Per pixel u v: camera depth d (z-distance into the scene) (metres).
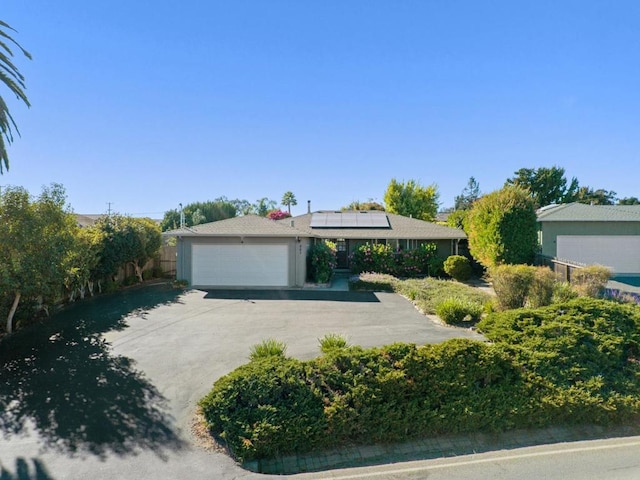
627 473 4.08
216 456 4.53
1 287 9.09
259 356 7.06
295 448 4.81
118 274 17.31
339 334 9.64
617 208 22.98
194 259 17.77
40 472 4.17
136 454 4.55
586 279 12.43
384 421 5.12
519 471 4.16
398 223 25.39
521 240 16.52
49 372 7.21
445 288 15.52
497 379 5.71
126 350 8.48
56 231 9.82
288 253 17.78
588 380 5.94
